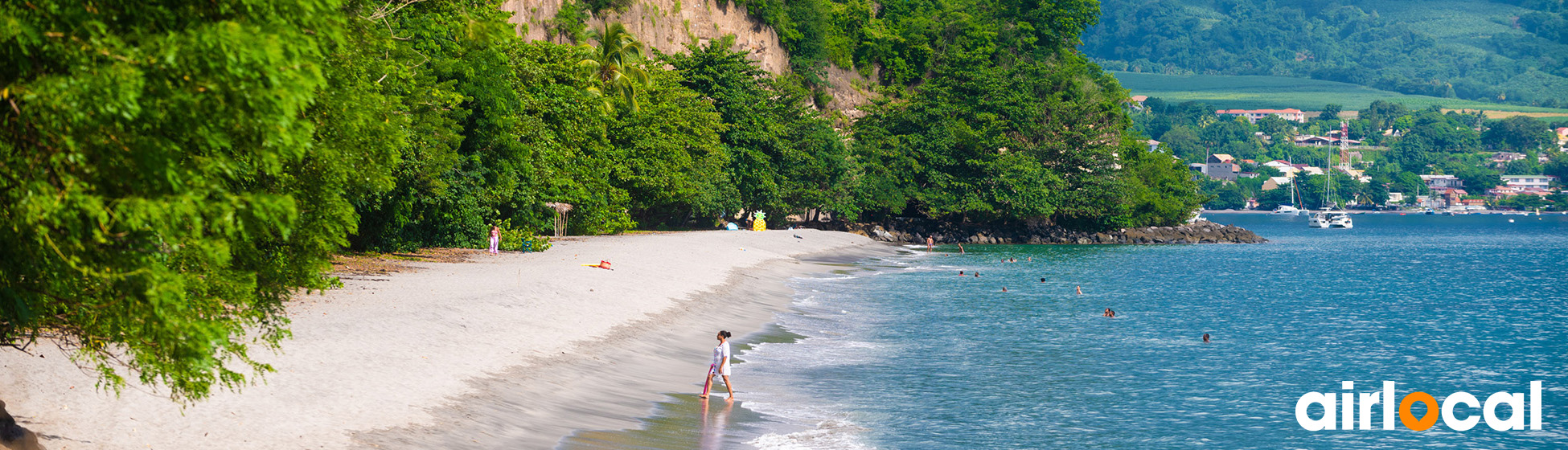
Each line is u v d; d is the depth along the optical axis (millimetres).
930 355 29078
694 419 19000
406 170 38094
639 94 79750
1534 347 33688
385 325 23234
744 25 120250
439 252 48250
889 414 21031
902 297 45656
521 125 52750
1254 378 27125
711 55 95000
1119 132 117375
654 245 59969
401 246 45812
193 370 9219
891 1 144625
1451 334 36906
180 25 8078
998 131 108312
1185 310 43688
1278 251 101062
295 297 26719
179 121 7754
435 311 25953
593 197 68562
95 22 7477
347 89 13648
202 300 9555
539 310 28391
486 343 22906
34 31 7410
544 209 62938
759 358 26938
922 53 139125
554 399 19078
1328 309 45531
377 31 17312
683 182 80062
